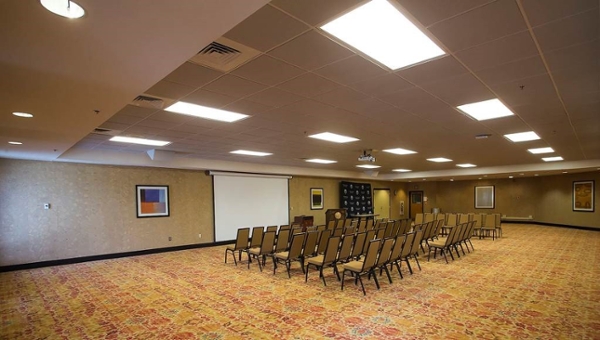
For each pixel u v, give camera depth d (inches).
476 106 161.6
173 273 243.9
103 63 80.9
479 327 140.2
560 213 533.6
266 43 91.8
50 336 136.4
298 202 502.3
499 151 320.8
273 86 129.2
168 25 62.9
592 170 451.8
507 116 181.2
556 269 245.9
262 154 335.9
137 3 54.5
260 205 444.5
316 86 129.9
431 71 115.0
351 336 132.6
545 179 563.5
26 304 176.1
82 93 103.2
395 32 86.6
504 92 139.4
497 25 83.3
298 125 201.6
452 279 219.9
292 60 104.1
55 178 281.6
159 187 345.1
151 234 335.3
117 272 248.8
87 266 271.7
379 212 665.0
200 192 380.2
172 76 116.5
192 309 166.1
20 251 261.4
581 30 86.0
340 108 163.6
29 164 269.6
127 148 280.2
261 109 163.3
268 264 274.5
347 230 290.5
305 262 265.9
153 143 257.4
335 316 154.4
